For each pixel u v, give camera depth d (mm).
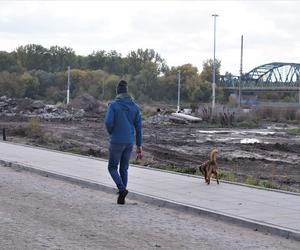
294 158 30797
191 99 164875
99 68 190500
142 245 9180
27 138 37375
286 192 14711
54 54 188500
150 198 13430
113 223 10852
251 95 158875
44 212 11703
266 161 28703
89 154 27406
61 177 16938
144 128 57406
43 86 159875
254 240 9867
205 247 9211
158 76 175250
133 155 25328
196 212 12094
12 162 20109
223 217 11445
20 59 184125
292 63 159500
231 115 68062
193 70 169250
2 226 10219
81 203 13008
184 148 35031
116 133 12984
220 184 15859
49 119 67062
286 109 83188
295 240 9977
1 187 15078
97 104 85188
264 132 54875
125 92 13312
